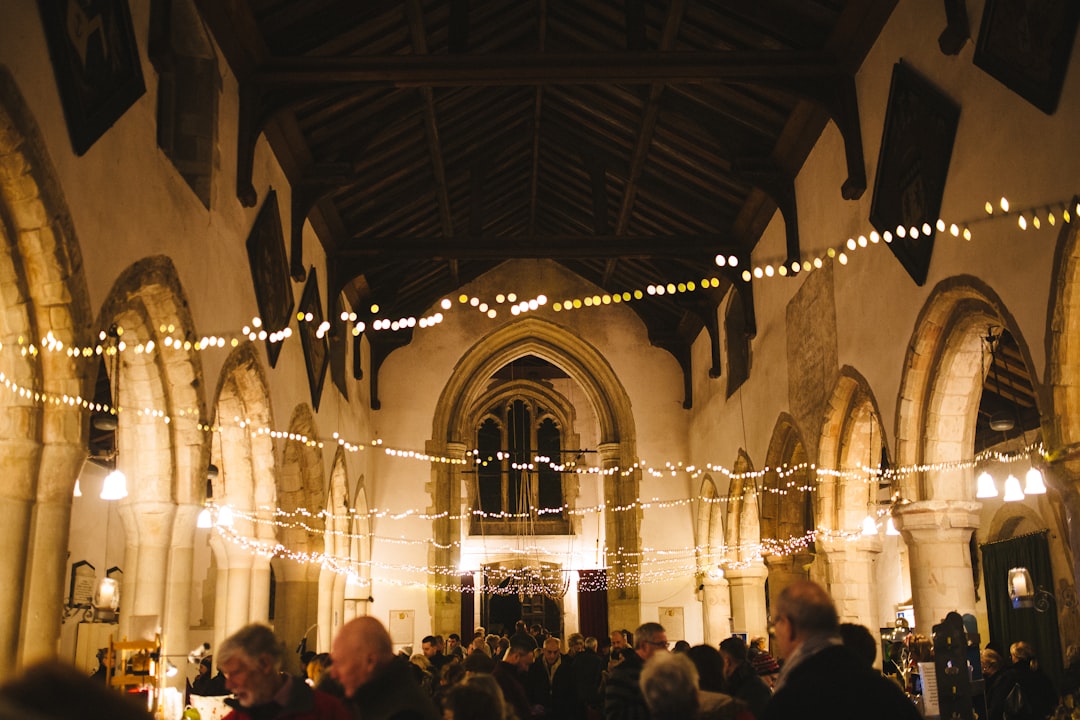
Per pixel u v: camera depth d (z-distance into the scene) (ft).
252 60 42.16
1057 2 26.35
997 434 61.98
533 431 100.83
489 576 95.61
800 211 52.60
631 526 82.38
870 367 42.70
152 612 34.96
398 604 79.25
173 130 34.99
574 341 84.99
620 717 18.80
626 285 85.05
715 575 78.23
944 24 34.17
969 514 38.01
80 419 26.40
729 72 43.34
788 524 59.41
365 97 50.21
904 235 36.73
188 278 35.42
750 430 65.00
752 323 62.69
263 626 13.28
